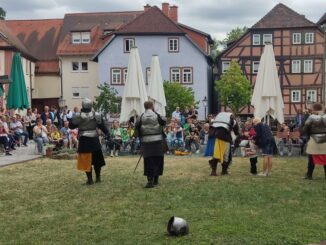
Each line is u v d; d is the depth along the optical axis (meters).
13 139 22.33
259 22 49.31
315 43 48.34
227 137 12.96
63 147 21.27
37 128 20.69
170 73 49.75
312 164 12.11
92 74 54.06
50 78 55.62
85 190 10.90
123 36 49.72
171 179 12.41
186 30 52.94
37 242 6.82
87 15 59.56
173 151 21.02
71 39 54.62
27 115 27.38
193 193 10.19
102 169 14.84
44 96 55.62
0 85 27.05
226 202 9.22
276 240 6.49
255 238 6.59
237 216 7.98
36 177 13.18
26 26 59.69
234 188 10.73
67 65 54.16
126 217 8.16
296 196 9.74
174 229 6.84
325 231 6.95
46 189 11.13
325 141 11.95
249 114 47.94
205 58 49.34
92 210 8.78
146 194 10.22
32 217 8.38
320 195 9.87
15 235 7.23
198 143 22.02
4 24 54.22
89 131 11.77
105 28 55.72
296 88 48.75
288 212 8.27
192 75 49.50
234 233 6.86
